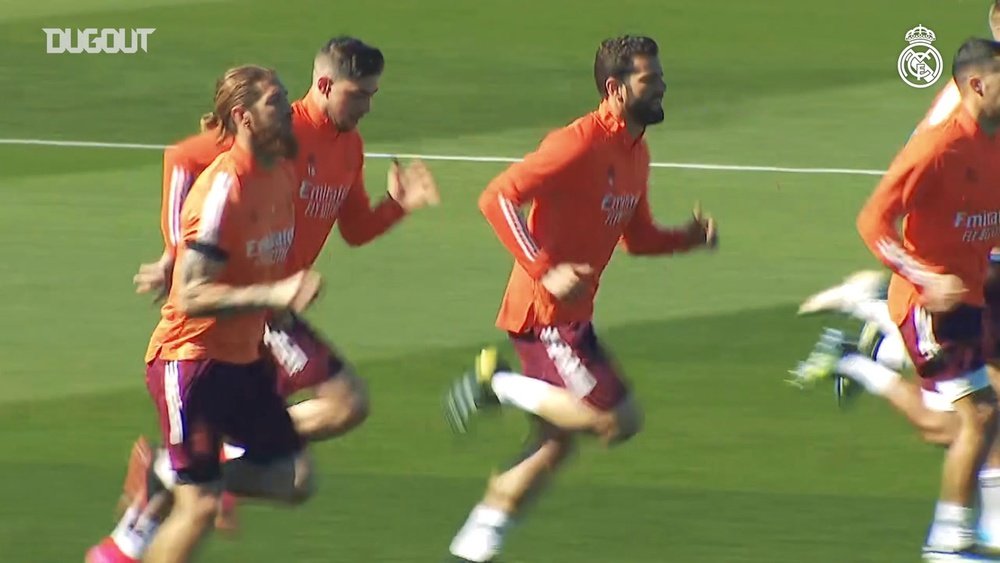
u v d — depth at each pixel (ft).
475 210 138.92
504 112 170.40
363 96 76.79
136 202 139.44
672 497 81.71
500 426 92.02
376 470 85.25
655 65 71.36
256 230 62.75
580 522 78.28
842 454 88.38
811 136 163.32
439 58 187.42
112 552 67.36
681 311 114.21
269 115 62.03
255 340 65.00
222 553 74.08
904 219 73.87
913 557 74.33
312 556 73.77
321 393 77.25
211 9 205.87
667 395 97.60
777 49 194.59
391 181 81.10
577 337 72.18
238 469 67.56
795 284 120.37
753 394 97.96
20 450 87.35
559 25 201.67
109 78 178.60
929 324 73.20
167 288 73.05
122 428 91.15
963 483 72.95
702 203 141.59
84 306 113.70
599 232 72.64
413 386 98.99
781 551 74.84
